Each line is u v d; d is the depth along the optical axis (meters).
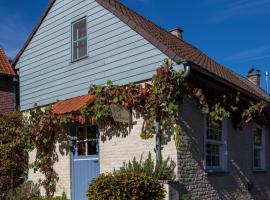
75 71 13.77
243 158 14.40
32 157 14.94
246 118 14.12
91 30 13.41
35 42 15.68
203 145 11.80
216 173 12.28
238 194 13.58
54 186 13.86
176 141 10.49
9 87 16.48
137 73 11.79
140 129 11.42
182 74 10.69
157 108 10.80
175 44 14.01
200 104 11.55
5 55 17.58
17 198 13.32
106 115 11.84
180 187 10.58
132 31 12.10
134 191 8.88
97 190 9.00
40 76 15.23
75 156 13.32
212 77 11.54
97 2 13.35
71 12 14.31
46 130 13.83
